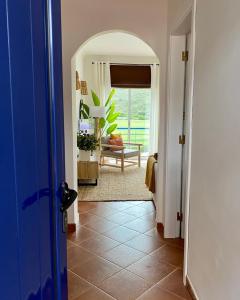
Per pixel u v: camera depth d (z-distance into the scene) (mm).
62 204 1268
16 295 830
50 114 1136
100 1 3035
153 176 4055
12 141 793
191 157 2191
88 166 5148
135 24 3086
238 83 1409
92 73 7316
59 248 1229
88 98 7410
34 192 965
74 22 3049
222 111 1601
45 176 1079
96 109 6469
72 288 2307
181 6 2461
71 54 3104
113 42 5758
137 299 2180
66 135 3232
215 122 1705
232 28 1467
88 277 2457
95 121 6734
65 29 3055
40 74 1022
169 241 3111
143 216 3818
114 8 3051
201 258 1974
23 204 873
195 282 2109
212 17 1739
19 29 836
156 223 3465
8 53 763
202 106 1937
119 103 7645
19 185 842
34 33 960
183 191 3096
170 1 2900
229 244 1523
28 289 918
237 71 1418
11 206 793
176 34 2863
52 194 1163
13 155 801
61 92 1264
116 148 6473
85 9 3039
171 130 3041
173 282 2391
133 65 7375
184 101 3008
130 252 2875
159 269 2578
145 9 3072
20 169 849
